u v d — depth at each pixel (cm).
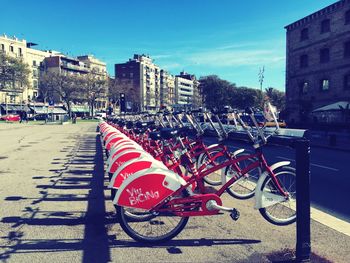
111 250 345
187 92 15025
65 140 1794
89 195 573
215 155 486
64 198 552
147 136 663
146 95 11650
